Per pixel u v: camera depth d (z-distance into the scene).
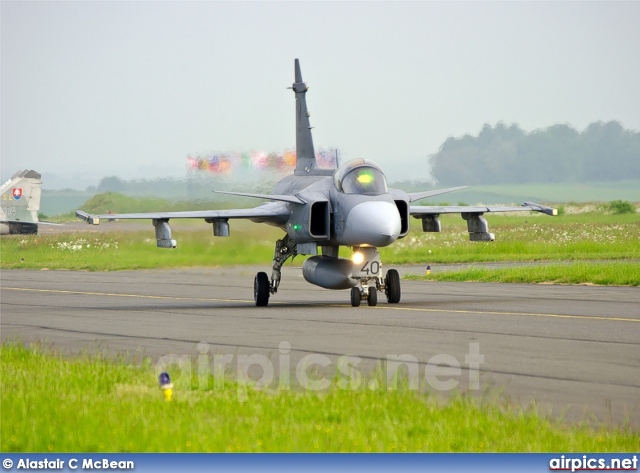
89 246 182.50
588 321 69.25
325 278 83.88
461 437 34.72
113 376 46.03
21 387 43.22
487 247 175.38
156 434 34.59
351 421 36.78
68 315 80.81
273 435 34.53
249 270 143.88
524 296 92.19
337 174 84.44
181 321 73.88
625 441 34.19
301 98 104.88
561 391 43.31
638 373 47.59
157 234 85.44
